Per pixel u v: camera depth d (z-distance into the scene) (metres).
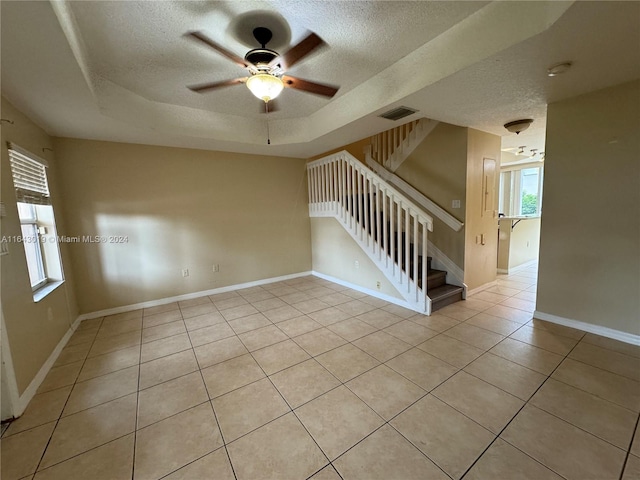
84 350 2.69
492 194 4.09
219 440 1.58
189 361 2.45
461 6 1.81
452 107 2.76
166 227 4.01
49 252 2.89
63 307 2.89
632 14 1.44
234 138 3.71
